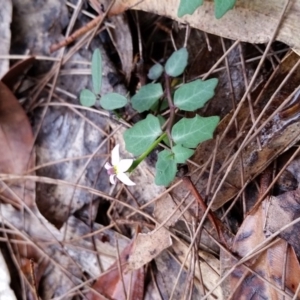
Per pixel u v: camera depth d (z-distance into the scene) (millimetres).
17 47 180
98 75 146
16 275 171
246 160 140
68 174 172
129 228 164
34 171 173
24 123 172
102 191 168
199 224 139
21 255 171
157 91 148
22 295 168
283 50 152
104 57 171
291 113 134
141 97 149
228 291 136
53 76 178
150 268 156
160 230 148
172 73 152
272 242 130
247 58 158
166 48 172
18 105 170
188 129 128
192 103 138
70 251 168
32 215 171
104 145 168
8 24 175
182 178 139
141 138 135
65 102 175
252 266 132
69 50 177
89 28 167
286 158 141
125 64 169
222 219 146
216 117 126
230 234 141
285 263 129
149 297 155
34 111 178
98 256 165
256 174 141
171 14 143
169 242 147
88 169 170
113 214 167
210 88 136
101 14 162
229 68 157
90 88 175
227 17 134
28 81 179
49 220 170
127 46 167
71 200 171
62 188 172
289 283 127
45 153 175
